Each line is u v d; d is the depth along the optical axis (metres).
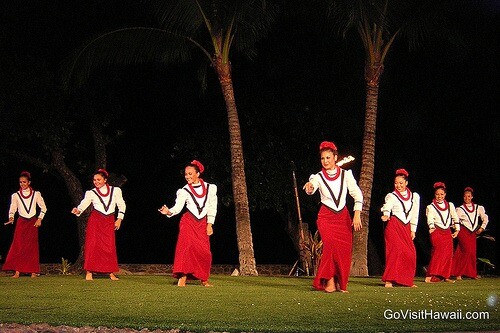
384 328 8.95
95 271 16.25
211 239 29.11
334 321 9.58
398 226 14.97
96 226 16.41
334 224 12.99
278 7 20.48
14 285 14.48
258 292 13.07
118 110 25.25
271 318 9.84
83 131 26.64
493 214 26.00
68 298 12.09
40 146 25.41
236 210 20.36
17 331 8.73
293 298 12.07
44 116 23.73
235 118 20.55
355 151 25.09
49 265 24.94
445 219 17.20
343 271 12.99
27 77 23.44
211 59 20.67
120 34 20.42
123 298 12.09
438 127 25.80
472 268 19.03
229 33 20.33
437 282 16.98
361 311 10.49
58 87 23.84
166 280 16.05
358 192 13.02
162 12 19.78
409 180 26.19
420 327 9.02
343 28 19.69
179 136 25.70
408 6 19.41
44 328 9.06
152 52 20.58
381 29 20.25
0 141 23.98
